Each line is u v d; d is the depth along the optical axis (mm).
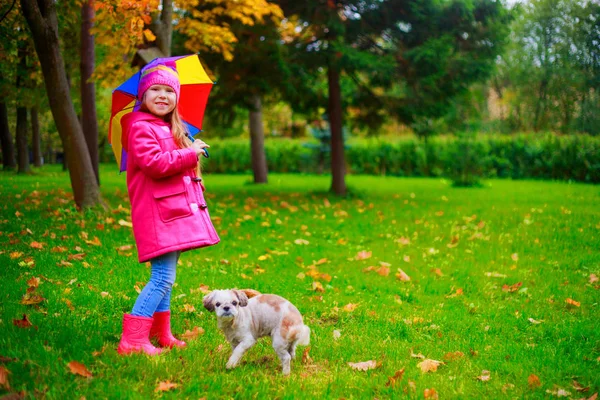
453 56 12914
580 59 18125
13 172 21125
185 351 3959
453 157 19000
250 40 12164
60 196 11422
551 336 4883
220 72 12625
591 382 3848
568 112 20344
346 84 15414
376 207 12281
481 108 21828
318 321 5105
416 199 13930
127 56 12008
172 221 3809
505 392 3633
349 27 13031
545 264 7516
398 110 13891
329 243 8609
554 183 19375
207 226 3926
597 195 14633
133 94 4070
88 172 9711
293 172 26922
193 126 4602
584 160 19906
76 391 3137
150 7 8984
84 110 14133
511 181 20484
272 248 8023
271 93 13586
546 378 3902
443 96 13477
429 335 4773
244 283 6078
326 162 26109
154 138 3832
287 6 12742
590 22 17531
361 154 25547
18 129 20031
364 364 3973
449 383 3727
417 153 23984
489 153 22422
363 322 5066
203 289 5664
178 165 3773
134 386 3289
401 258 7750
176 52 12891
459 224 10203
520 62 19234
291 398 3330
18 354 3525
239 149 27125
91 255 6789
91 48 13586
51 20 9102
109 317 4664
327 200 12898
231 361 3688
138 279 5855
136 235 3865
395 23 13188
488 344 4605
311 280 6469
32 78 15836
